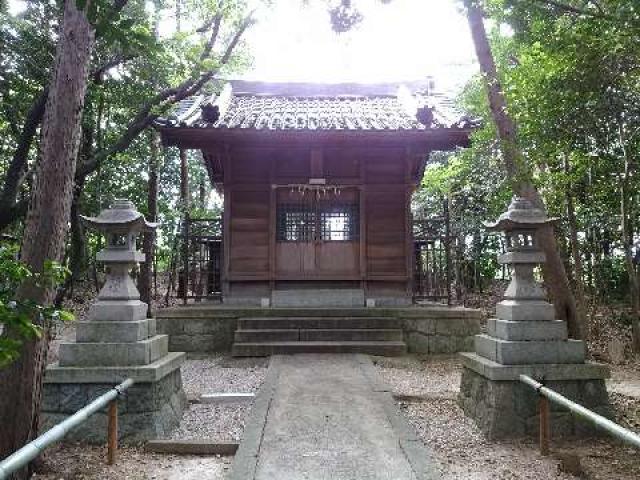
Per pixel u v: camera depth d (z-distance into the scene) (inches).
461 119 371.6
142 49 124.0
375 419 194.9
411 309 373.4
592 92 222.7
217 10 364.5
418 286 481.7
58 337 395.2
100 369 183.8
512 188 305.3
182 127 363.9
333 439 174.2
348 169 428.5
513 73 268.8
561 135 252.7
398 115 459.5
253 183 423.8
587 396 190.9
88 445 180.4
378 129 374.6
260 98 537.3
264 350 338.6
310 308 376.5
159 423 186.1
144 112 348.5
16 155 278.4
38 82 334.6
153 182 497.7
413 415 215.2
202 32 380.8
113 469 160.4
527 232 204.2
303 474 147.2
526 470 157.9
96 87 349.1
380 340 352.8
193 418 213.2
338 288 419.8
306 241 422.0
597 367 189.6
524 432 185.8
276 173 425.1
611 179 349.7
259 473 147.6
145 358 189.8
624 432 114.2
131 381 173.9
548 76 231.6
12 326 100.5
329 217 426.6
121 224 200.5
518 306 196.4
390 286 420.2
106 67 342.6
